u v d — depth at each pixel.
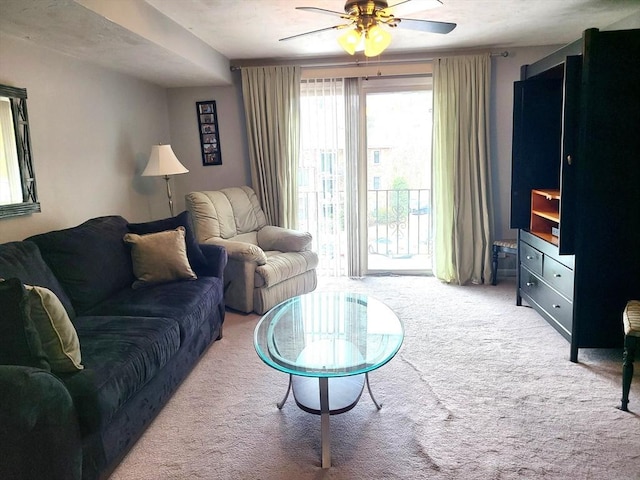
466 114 4.25
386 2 2.41
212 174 4.84
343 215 4.73
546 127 3.53
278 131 4.48
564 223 2.60
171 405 2.37
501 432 2.05
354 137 4.53
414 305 3.84
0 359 1.50
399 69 4.33
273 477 1.81
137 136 4.12
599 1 3.05
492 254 4.42
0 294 1.52
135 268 2.96
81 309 2.50
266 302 3.68
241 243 3.67
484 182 4.32
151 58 3.32
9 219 2.62
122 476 1.83
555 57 2.94
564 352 2.86
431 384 2.50
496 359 2.79
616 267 2.61
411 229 5.37
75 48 2.93
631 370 2.15
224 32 3.49
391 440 2.02
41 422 1.38
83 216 3.31
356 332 2.24
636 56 2.42
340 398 2.09
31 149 2.75
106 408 1.64
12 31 2.52
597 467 1.81
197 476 1.82
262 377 2.66
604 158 2.52
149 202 4.36
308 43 3.89
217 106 4.70
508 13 3.27
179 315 2.44
